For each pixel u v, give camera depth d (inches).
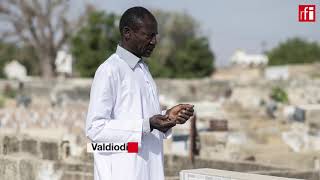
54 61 2711.6
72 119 1115.9
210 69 2994.6
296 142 788.0
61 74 2785.4
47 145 480.1
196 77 2960.1
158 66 2765.7
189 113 179.9
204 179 233.3
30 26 2637.8
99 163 181.8
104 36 2341.3
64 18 2610.7
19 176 382.9
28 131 801.6
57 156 481.7
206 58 2979.8
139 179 181.8
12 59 3048.7
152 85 191.6
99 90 179.9
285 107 1349.7
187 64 2957.7
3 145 461.1
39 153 474.3
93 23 2343.8
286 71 2736.2
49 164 396.5
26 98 1899.6
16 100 1910.7
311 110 1104.2
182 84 2437.3
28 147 474.3
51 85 2365.9
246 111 1360.7
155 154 187.2
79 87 2193.7
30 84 2425.0
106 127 177.8
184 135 655.1
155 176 186.7
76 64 2529.5
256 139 851.4
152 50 188.1
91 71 2377.0
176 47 3390.7
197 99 2041.1
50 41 2669.8
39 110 1347.2
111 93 180.7
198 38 3036.4
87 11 2556.6
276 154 635.5
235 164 526.3
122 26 185.9
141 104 184.5
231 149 674.8
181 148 647.1
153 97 190.4
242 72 3164.4
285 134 822.5
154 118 178.5
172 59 3100.4
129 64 184.9
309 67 2787.9
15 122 1066.7
